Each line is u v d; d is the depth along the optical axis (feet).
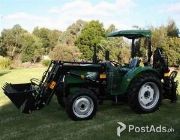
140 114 28.02
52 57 107.04
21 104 25.76
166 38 76.84
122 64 31.14
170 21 83.51
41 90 26.37
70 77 27.17
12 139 21.99
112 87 28.43
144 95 28.32
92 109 26.45
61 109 30.09
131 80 28.02
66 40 132.26
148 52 29.94
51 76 26.73
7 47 111.86
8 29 113.60
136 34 29.22
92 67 27.76
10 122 26.07
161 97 28.96
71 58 105.81
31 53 113.91
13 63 107.24
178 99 33.73
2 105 32.32
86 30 109.81
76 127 24.40
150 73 29.27
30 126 24.88
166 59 30.60
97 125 24.81
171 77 30.78
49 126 24.77
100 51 62.80
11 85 28.12
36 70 73.92
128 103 28.40
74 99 25.85
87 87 27.94
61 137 22.21
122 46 64.80
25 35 114.62
